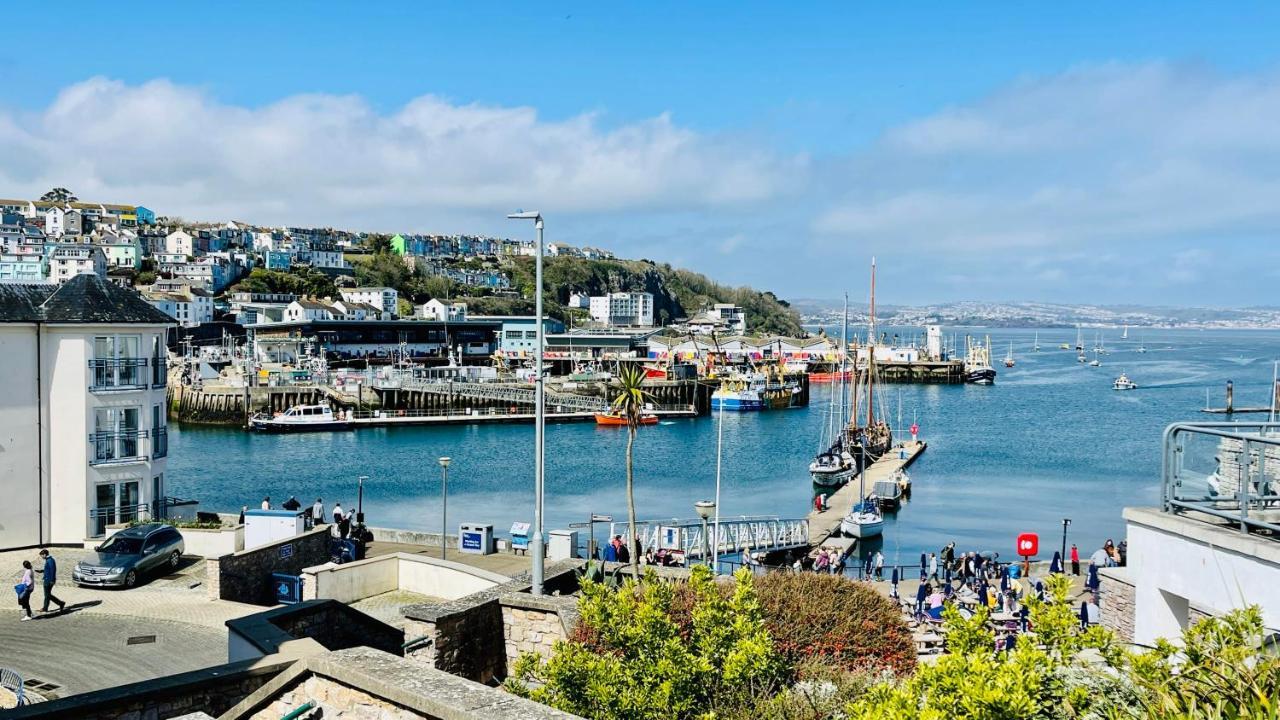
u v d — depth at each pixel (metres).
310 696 10.05
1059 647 8.45
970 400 170.62
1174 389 189.75
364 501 78.38
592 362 198.38
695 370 177.75
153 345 36.03
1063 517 68.50
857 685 11.16
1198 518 9.08
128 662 19.69
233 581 25.56
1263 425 9.38
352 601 24.50
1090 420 138.00
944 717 6.87
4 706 16.67
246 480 89.06
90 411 33.62
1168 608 9.38
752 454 107.62
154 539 28.19
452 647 16.12
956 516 68.75
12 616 23.41
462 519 70.12
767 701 10.52
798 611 13.33
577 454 106.88
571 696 10.74
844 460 86.56
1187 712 6.70
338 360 185.50
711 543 48.41
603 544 48.69
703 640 11.15
